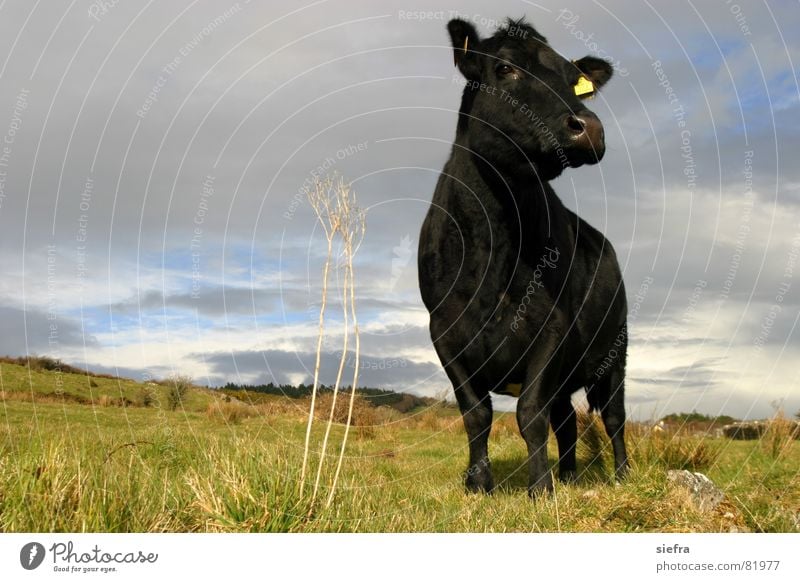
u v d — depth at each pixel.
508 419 13.99
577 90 5.48
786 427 8.70
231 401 14.79
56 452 3.97
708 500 4.89
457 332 5.66
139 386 19.81
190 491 4.04
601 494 4.92
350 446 10.35
